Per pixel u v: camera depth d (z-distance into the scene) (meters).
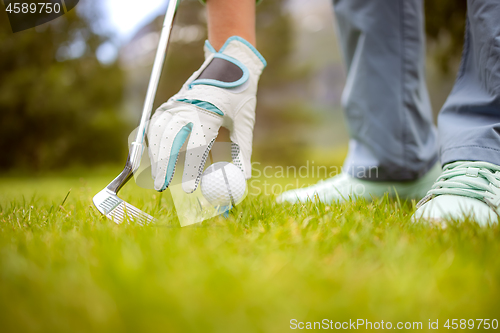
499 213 1.34
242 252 0.94
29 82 8.15
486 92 1.52
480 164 1.42
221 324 0.60
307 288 0.72
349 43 2.24
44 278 0.75
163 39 1.45
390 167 2.15
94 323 0.60
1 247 1.01
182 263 0.83
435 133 2.29
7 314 0.62
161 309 0.63
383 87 2.12
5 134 8.30
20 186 4.67
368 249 0.95
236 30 1.46
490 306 0.68
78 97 8.59
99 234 1.08
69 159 8.73
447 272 0.80
